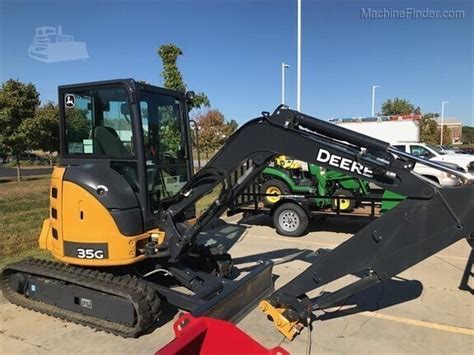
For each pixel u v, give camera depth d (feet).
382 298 16.84
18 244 24.18
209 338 9.68
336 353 12.77
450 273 19.71
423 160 11.70
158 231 14.76
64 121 15.74
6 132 62.13
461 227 11.31
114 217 13.76
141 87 14.60
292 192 29.48
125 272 15.46
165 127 16.11
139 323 13.19
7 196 47.09
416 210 11.70
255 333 13.96
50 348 13.03
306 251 23.80
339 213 26.91
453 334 13.94
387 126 65.46
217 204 14.19
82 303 14.33
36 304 15.48
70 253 14.34
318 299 13.24
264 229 29.68
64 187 14.29
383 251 12.14
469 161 55.31
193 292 14.99
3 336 13.76
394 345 13.24
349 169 12.23
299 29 54.08
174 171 16.49
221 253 17.20
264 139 13.14
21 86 62.03
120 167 14.82
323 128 12.53
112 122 14.82
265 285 15.31
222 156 13.79
